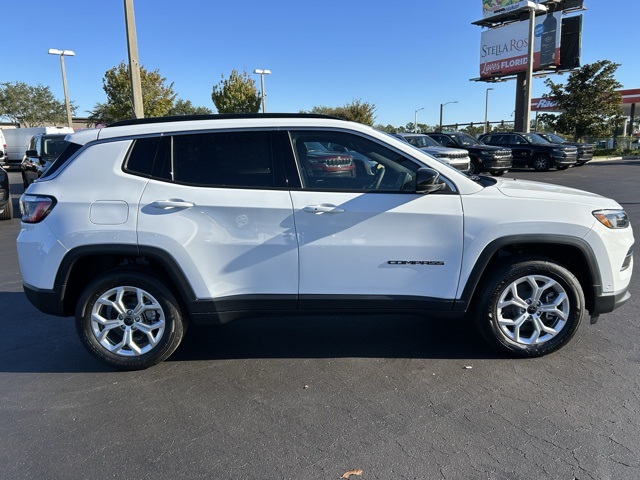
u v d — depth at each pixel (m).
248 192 3.52
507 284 3.65
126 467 2.63
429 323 4.62
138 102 11.55
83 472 2.60
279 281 3.58
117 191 3.51
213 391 3.42
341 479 2.50
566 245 3.59
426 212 3.52
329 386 3.46
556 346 3.75
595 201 3.69
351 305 3.62
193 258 3.51
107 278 3.60
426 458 2.65
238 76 38.28
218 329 4.56
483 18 36.41
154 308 3.67
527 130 27.39
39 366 3.86
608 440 2.78
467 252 3.55
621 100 33.53
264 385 3.49
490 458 2.64
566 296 3.68
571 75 33.59
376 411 3.12
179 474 2.57
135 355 3.69
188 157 3.57
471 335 4.31
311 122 3.62
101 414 3.15
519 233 3.53
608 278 3.66
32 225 3.60
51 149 13.04
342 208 3.49
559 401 3.19
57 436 2.92
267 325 4.64
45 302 3.61
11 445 2.84
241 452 2.74
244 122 3.61
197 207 3.49
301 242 3.52
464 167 15.71
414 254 3.56
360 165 3.61
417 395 3.30
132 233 3.47
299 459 2.67
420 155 3.63
